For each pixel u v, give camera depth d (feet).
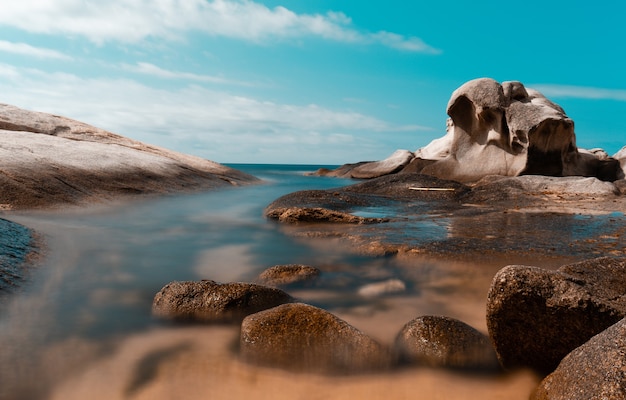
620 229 25.46
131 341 11.48
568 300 9.40
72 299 14.33
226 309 12.87
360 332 10.79
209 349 11.10
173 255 21.24
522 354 9.80
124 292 15.35
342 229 26.94
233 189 60.95
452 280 16.61
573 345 9.37
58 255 19.17
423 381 9.69
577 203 38.86
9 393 8.96
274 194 56.90
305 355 10.31
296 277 16.28
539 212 33.68
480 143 73.41
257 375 9.86
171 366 10.21
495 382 9.69
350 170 118.62
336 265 19.03
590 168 71.51
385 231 25.29
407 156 103.71
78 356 10.58
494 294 9.87
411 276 17.24
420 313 13.51
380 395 9.11
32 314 12.87
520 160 66.90
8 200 29.55
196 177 58.75
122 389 9.23
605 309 9.34
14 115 66.59
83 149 47.44
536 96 72.18
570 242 21.77
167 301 13.41
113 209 34.24
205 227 29.22
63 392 9.09
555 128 62.44
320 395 9.10
